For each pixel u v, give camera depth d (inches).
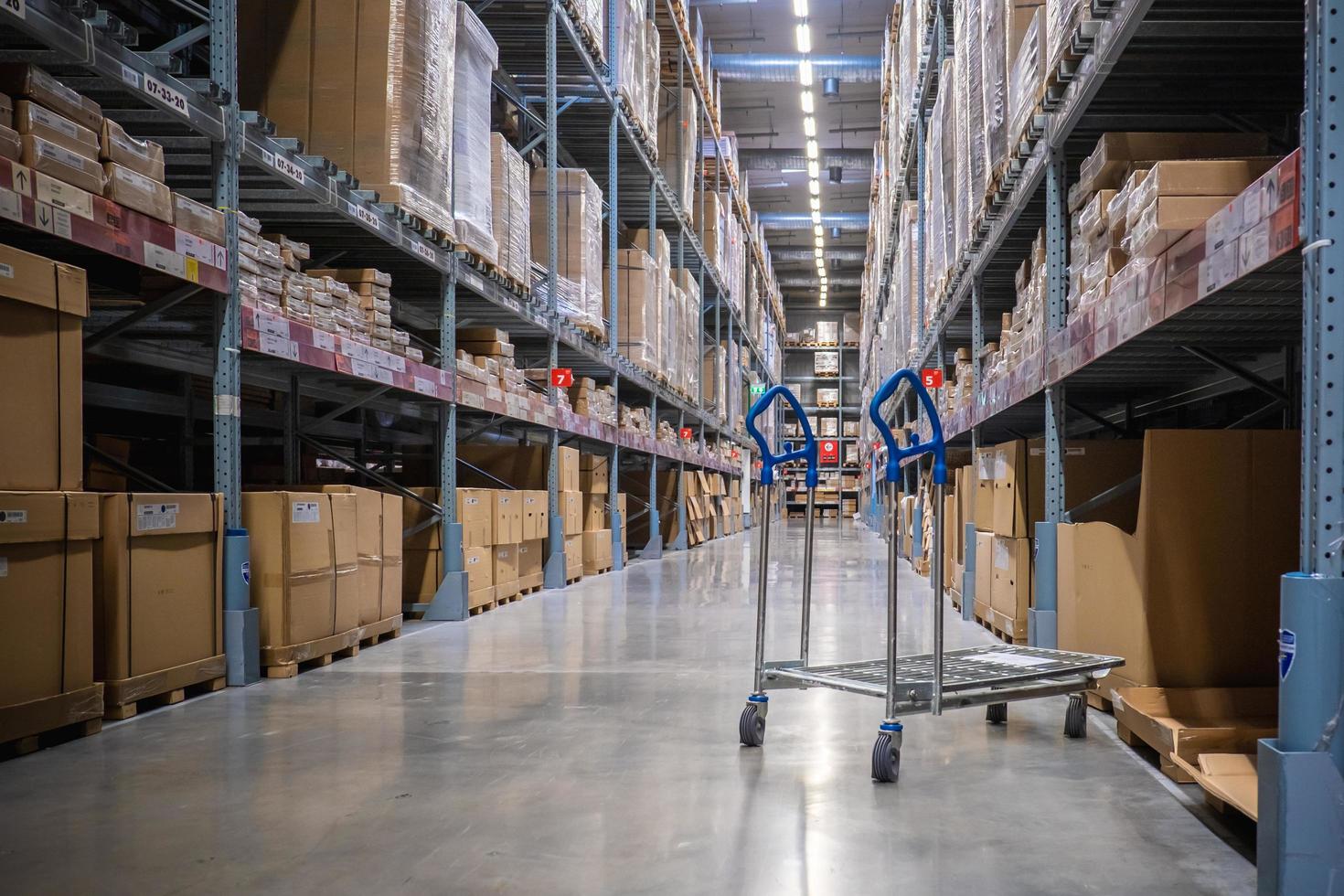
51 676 122.0
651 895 77.1
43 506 118.5
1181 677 127.5
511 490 289.3
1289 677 71.9
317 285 191.3
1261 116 176.7
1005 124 197.5
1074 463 180.9
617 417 407.8
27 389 118.2
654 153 426.3
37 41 137.9
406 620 249.8
